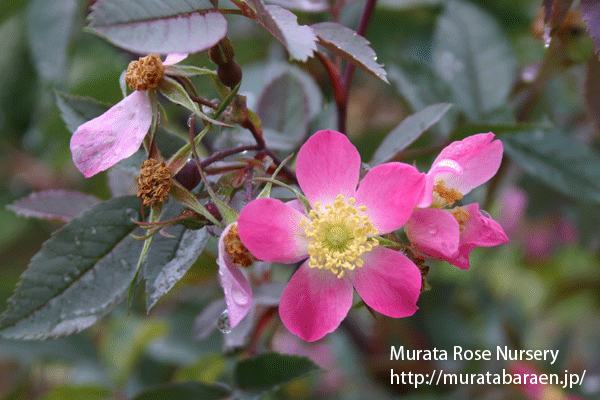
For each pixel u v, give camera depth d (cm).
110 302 37
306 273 36
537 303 70
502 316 56
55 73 48
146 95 36
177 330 53
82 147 35
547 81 47
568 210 53
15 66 59
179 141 38
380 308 36
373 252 36
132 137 35
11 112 59
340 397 57
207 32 34
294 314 36
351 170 35
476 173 36
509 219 64
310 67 51
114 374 48
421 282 36
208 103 36
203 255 43
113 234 37
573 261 67
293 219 35
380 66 35
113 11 33
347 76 40
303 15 54
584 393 55
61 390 48
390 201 35
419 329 56
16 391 57
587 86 40
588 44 42
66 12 48
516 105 46
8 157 62
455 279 60
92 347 53
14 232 61
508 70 48
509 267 67
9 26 58
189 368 47
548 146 44
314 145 35
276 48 57
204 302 55
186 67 35
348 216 35
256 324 44
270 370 41
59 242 37
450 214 35
